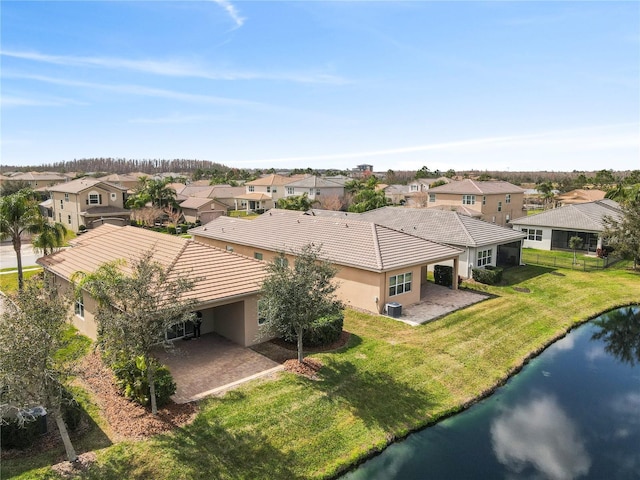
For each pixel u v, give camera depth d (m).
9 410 10.36
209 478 10.10
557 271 31.89
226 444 11.19
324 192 75.62
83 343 16.31
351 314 21.36
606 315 23.92
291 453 11.26
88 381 13.91
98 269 17.08
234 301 16.67
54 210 59.47
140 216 56.53
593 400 15.09
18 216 25.14
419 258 22.92
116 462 10.22
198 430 11.61
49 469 9.87
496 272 27.67
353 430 12.43
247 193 81.62
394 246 23.33
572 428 13.44
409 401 14.05
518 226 42.72
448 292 25.69
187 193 81.44
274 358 16.17
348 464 11.27
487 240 29.67
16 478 9.54
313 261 15.34
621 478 11.23
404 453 11.98
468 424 13.44
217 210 65.25
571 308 24.02
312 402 13.28
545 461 11.84
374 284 21.33
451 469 11.40
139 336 11.42
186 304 12.49
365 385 14.53
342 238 24.80
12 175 91.81
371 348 17.23
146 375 12.55
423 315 21.36
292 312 14.58
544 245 41.12
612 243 32.78
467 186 53.75
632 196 51.41
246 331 17.17
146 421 11.83
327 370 15.23
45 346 9.40
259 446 11.28
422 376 15.50
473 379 15.80
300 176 90.56
